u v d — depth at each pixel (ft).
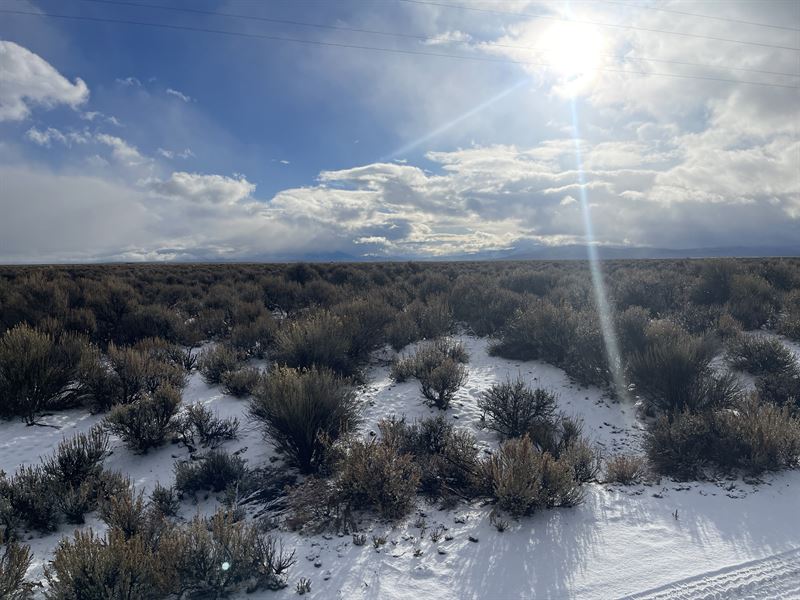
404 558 15.44
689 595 13.33
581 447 22.18
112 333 45.01
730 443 20.97
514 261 184.65
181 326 48.34
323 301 65.16
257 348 41.88
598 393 31.58
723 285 55.16
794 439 20.83
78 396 31.63
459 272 107.55
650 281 57.88
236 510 18.89
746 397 26.61
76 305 52.08
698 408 25.91
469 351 41.57
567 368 34.81
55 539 17.57
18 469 22.48
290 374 24.41
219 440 26.00
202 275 96.43
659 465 21.68
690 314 45.14
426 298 61.36
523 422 25.89
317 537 17.03
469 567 14.83
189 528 15.43
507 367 37.19
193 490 20.70
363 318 41.96
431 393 30.96
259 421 27.32
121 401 30.09
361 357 39.06
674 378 27.30
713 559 14.93
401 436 23.56
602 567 14.64
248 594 13.92
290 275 92.43
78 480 20.76
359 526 17.67
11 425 27.66
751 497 18.67
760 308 46.83
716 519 17.19
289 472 22.56
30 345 30.12
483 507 18.76
